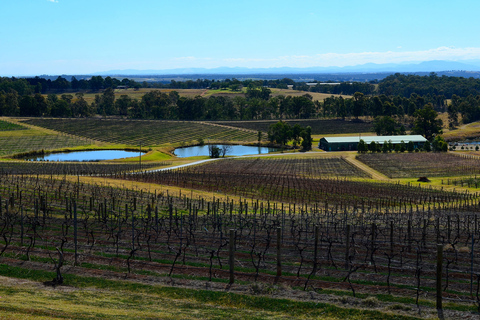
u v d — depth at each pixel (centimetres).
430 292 2631
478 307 2386
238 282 2769
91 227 4197
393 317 2278
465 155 16012
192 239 3844
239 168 13225
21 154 15988
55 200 5756
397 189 9150
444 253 3581
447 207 6919
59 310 2081
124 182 8625
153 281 2761
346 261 3050
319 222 4688
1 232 3650
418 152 17150
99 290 2580
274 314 2323
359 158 15400
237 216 5025
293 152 17838
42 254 3191
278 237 2848
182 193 7669
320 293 2602
